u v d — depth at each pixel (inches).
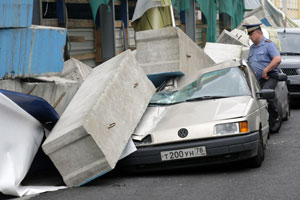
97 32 743.7
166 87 446.6
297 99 772.6
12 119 338.6
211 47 725.3
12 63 419.8
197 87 415.2
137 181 351.3
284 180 332.5
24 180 366.6
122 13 824.3
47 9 663.8
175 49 466.6
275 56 511.5
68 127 336.2
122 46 828.0
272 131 545.0
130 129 361.1
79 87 441.1
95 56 745.6
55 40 448.5
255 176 346.6
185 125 359.6
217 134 352.8
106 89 356.2
